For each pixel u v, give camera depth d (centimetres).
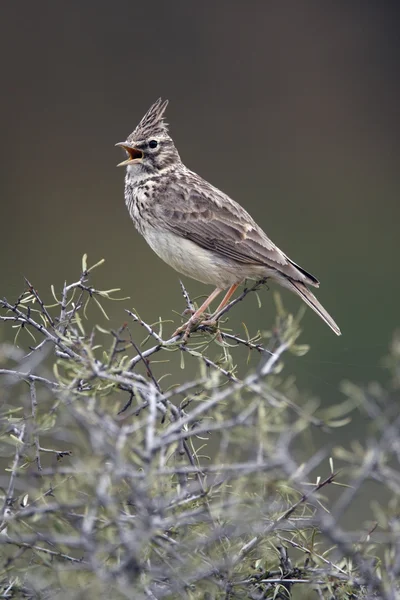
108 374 634
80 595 531
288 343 596
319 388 1496
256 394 622
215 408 597
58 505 558
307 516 662
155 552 571
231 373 734
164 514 564
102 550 526
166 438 544
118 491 558
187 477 646
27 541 577
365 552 630
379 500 1084
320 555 704
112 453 525
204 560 604
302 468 572
